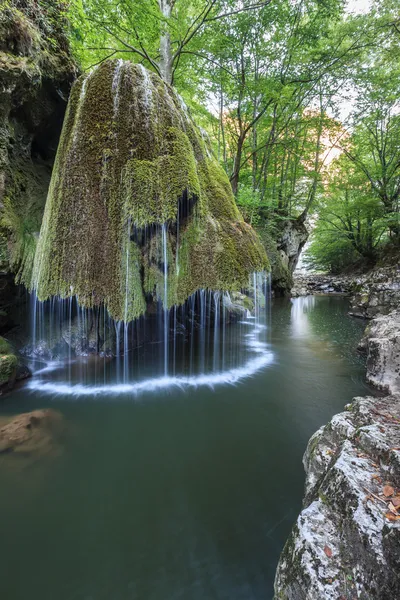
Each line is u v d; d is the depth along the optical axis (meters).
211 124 16.59
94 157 4.31
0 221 4.82
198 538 2.27
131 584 1.94
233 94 12.62
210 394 4.99
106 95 4.41
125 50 8.15
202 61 11.59
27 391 4.66
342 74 15.12
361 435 2.12
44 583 1.95
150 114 4.48
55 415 3.96
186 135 4.88
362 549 1.40
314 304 16.56
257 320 11.73
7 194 5.07
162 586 1.93
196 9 9.90
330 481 1.85
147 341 7.42
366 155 20.84
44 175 6.20
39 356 5.60
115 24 6.80
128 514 2.49
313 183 19.95
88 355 5.90
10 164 5.21
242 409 4.50
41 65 5.15
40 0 5.28
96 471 3.00
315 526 1.64
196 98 14.27
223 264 4.95
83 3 6.09
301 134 18.00
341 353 7.57
